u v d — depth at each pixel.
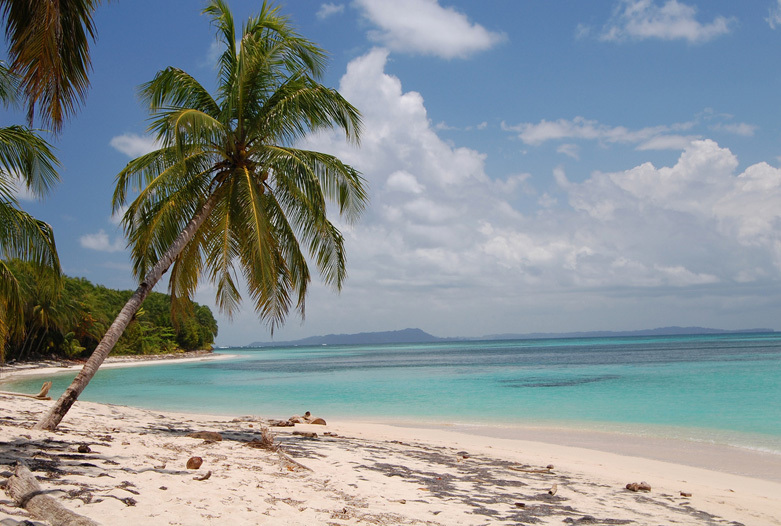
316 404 24.86
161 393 30.66
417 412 21.83
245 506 5.49
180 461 7.63
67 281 64.56
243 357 119.38
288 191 11.75
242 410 22.67
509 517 6.48
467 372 47.00
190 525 4.63
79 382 9.64
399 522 5.62
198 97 11.72
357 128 11.95
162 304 100.50
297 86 11.67
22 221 10.34
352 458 9.81
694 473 11.19
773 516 7.84
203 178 11.62
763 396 24.47
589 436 15.95
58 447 7.57
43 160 10.25
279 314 11.38
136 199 10.47
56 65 5.05
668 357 65.75
